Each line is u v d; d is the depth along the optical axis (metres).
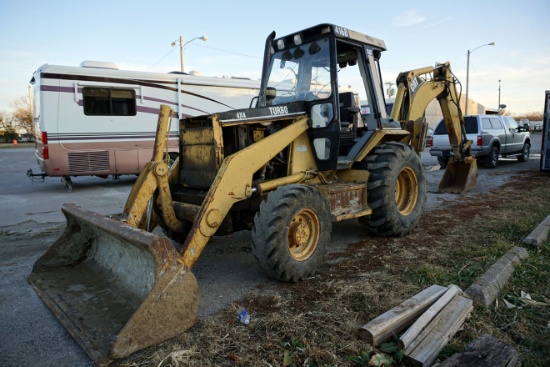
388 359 2.46
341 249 4.81
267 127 4.60
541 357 2.51
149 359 2.55
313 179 4.70
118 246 3.58
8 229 6.20
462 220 6.02
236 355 2.57
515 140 14.38
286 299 3.40
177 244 5.03
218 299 3.47
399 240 5.12
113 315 2.97
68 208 4.11
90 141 10.08
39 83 9.53
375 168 4.97
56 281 3.69
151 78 10.85
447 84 7.43
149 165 3.85
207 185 4.13
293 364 2.47
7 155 25.89
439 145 13.07
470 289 3.29
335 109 4.50
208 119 4.03
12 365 2.57
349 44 5.12
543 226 5.11
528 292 3.42
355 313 3.08
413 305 2.94
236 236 5.60
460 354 2.36
